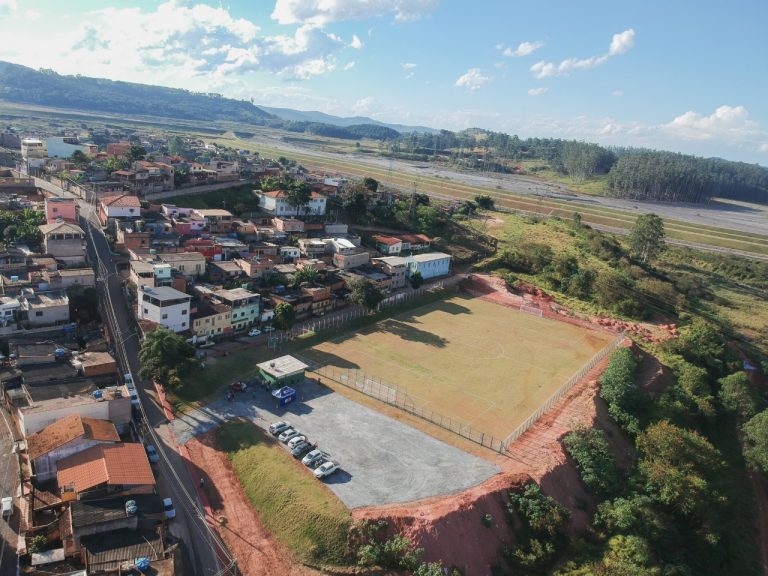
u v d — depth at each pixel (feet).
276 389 311.27
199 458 257.34
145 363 294.66
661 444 295.28
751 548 277.03
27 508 212.64
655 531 250.57
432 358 389.80
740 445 363.15
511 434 295.28
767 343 547.49
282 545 216.13
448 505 229.66
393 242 600.39
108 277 412.16
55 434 231.71
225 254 474.90
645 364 412.98
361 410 306.14
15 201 501.56
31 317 326.24
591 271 596.70
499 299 542.57
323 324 419.95
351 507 226.38
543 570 226.17
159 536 203.72
